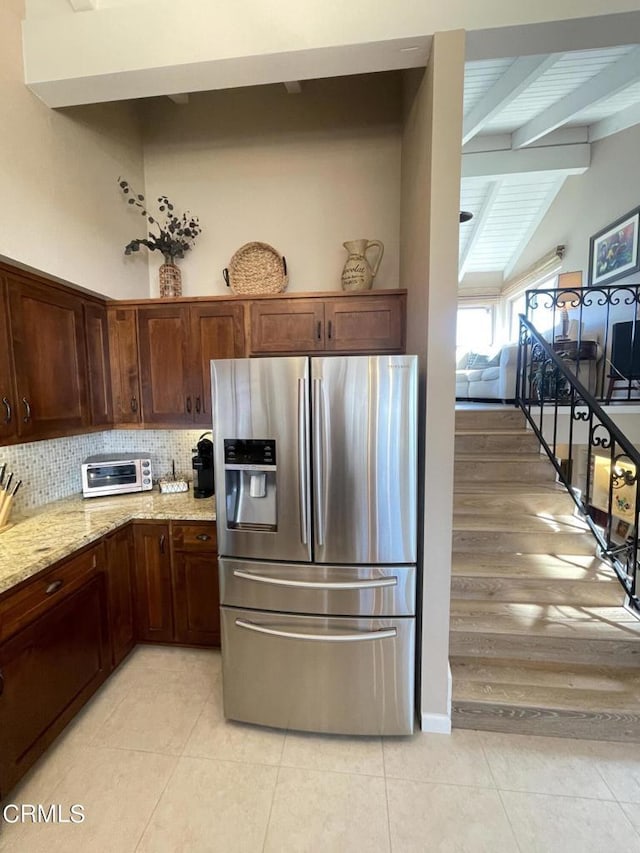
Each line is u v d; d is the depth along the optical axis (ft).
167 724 6.58
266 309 8.44
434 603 6.28
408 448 5.90
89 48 6.35
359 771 5.78
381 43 5.71
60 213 7.50
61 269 7.52
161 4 6.10
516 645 7.02
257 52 5.92
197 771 5.78
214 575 7.96
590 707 6.21
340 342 8.29
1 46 6.24
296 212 9.59
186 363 8.73
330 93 9.28
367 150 9.30
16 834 4.99
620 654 6.88
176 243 9.39
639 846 4.85
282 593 6.24
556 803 5.32
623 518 13.97
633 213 14.23
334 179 9.43
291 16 5.81
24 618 5.42
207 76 6.35
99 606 7.04
